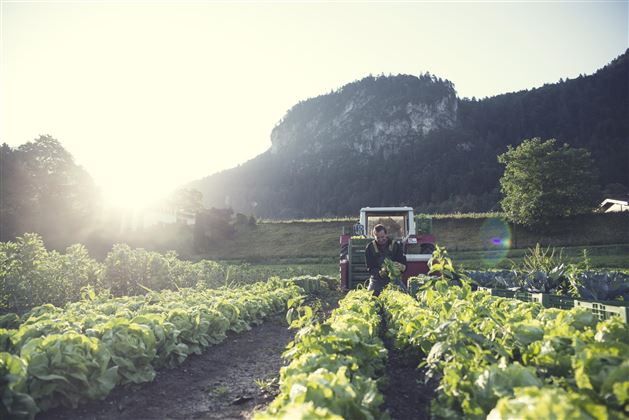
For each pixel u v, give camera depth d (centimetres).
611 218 5559
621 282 779
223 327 815
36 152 5253
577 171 5988
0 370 416
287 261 4609
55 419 448
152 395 525
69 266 1274
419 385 488
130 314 722
